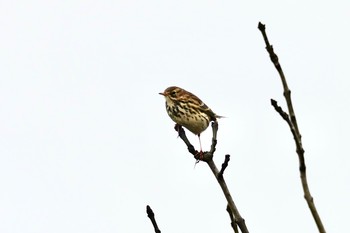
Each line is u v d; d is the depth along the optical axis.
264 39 8.56
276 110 8.62
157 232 9.88
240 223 10.00
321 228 8.42
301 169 8.57
